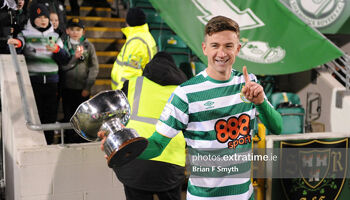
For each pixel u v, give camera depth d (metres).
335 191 3.43
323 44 4.12
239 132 1.79
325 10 5.47
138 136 1.51
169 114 1.76
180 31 3.82
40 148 2.80
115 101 1.63
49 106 4.07
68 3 7.56
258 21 4.09
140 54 3.44
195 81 1.76
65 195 2.85
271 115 1.72
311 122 5.23
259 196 3.27
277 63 4.09
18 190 2.90
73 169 2.86
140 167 2.41
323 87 5.24
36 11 3.85
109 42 6.20
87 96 4.45
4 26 4.09
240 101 1.76
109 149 1.50
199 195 1.82
